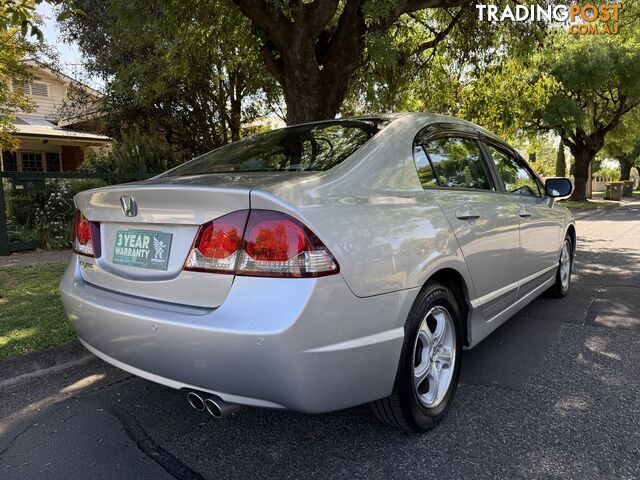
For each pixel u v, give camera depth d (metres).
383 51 5.70
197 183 2.17
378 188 2.30
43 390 3.05
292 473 2.16
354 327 1.95
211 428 2.57
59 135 16.14
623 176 45.47
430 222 2.42
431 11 9.48
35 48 11.00
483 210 2.95
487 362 3.34
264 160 2.65
